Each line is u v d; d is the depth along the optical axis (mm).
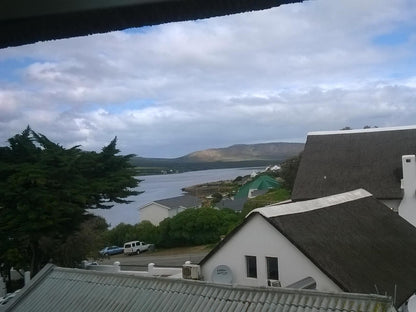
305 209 17578
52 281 12219
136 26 3244
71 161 26844
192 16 3172
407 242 18906
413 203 26125
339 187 28031
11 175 25359
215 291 9812
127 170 30172
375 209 20609
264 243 16047
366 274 14961
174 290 10266
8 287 27422
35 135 28609
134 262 37094
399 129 30594
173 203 63375
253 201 43938
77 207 26031
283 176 56594
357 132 31484
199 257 37156
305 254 14820
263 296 9266
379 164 28734
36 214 24828
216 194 80438
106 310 10406
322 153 30844
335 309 8531
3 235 25531
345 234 17219
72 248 28250
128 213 88812
